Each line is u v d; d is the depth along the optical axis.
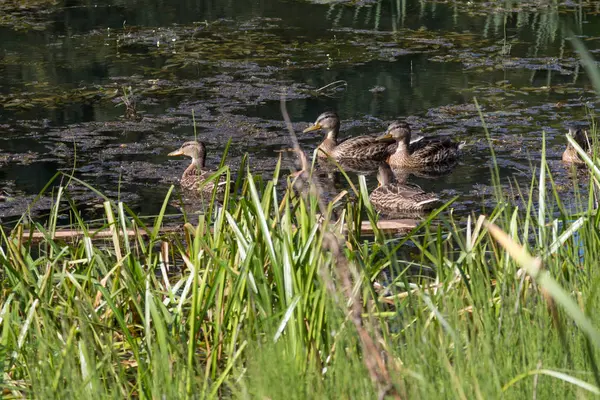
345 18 33.62
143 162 18.38
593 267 7.19
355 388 5.03
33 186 16.52
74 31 31.03
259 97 23.59
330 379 5.35
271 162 18.50
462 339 5.99
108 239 12.62
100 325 6.79
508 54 28.08
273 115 22.12
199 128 20.81
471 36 30.62
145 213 15.23
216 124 21.16
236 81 25.03
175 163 18.39
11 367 6.74
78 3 35.75
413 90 24.41
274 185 8.20
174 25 32.06
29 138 19.72
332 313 5.99
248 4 36.28
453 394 4.95
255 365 5.26
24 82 24.58
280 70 26.25
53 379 6.10
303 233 7.48
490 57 27.77
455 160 19.16
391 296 8.33
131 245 12.48
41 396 5.72
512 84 24.73
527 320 5.98
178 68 26.30
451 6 35.59
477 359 5.32
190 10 34.88
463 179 17.75
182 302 7.62
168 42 29.50
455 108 22.69
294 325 6.16
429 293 7.17
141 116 21.59
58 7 35.00
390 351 5.54
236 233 7.63
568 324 5.79
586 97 23.34
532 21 32.94
